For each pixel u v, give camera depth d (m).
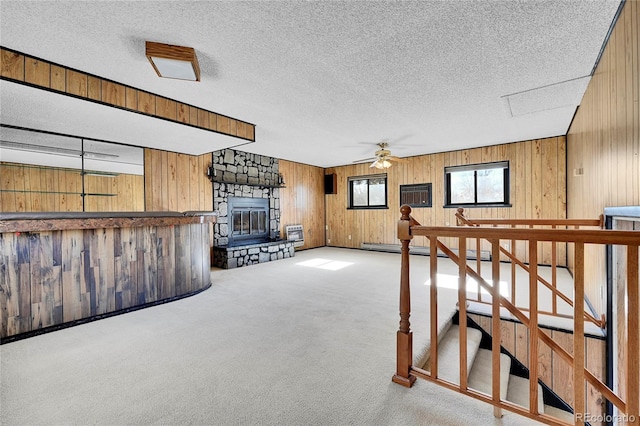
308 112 3.71
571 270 4.50
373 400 1.63
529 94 3.18
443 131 4.68
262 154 6.59
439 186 6.41
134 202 4.67
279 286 4.06
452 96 3.22
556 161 5.09
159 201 4.94
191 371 1.94
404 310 1.79
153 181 4.87
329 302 3.33
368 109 3.62
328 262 5.93
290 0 1.73
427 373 1.75
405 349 1.77
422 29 2.03
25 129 3.63
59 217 2.66
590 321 2.56
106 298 2.96
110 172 4.45
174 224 3.52
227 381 1.82
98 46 2.20
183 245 3.64
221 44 2.19
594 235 1.16
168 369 1.96
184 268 3.64
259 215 6.59
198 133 3.81
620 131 2.00
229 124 3.90
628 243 1.08
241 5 1.77
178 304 3.33
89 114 3.04
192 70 2.35
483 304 3.07
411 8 1.82
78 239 2.81
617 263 2.23
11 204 3.72
